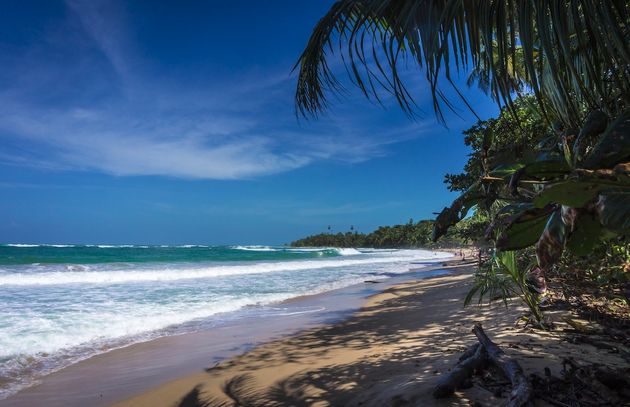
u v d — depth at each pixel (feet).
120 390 14.75
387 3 6.61
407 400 9.11
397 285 51.16
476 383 9.14
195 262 107.24
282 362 16.96
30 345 20.77
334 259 148.36
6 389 14.99
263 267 89.97
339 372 13.83
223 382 14.87
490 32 5.91
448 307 26.61
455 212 8.05
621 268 16.87
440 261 130.82
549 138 8.13
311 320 27.84
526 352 11.70
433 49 6.07
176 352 19.93
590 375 8.48
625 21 5.37
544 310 17.48
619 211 4.57
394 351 15.90
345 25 7.66
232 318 29.04
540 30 5.28
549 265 5.96
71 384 15.48
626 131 5.53
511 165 7.69
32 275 57.52
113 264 89.97
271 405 11.84
